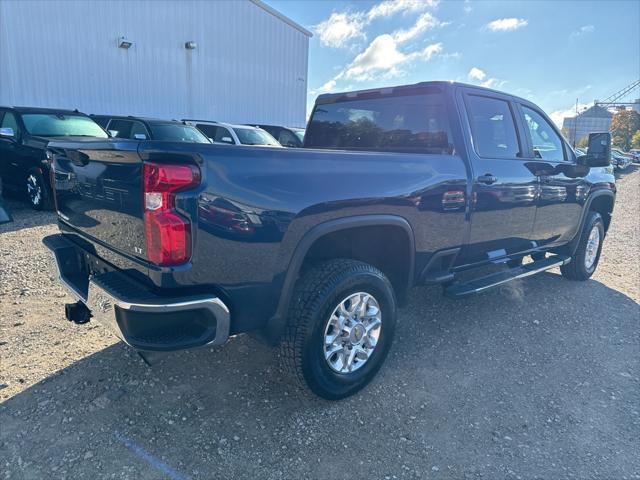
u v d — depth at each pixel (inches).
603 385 124.8
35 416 101.3
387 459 93.8
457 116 139.6
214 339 88.1
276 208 92.4
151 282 86.0
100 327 143.9
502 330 157.9
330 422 104.7
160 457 91.5
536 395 119.0
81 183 106.0
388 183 113.0
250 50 748.6
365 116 165.2
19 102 467.8
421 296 187.3
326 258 118.9
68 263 115.1
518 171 155.5
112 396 109.6
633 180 1035.9
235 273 89.8
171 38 618.2
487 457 95.3
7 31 450.9
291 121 870.4
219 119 714.8
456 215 134.4
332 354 109.7
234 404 109.5
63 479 85.0
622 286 212.1
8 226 265.0
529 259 257.4
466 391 119.6
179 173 80.9
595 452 97.9
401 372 127.9
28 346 130.0
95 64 532.7
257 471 89.3
